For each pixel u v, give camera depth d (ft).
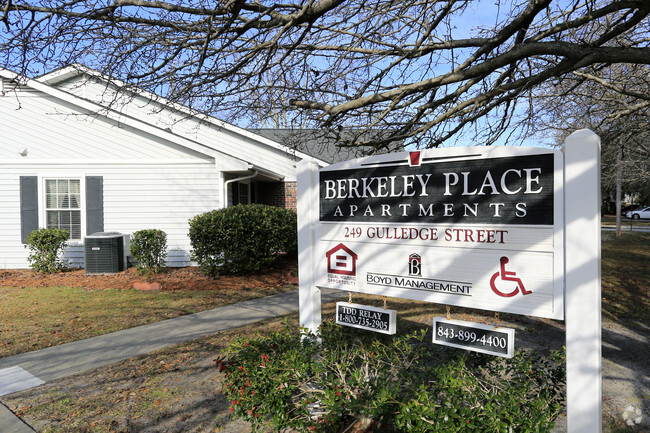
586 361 8.06
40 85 39.22
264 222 35.37
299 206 13.37
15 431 12.07
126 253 39.06
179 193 40.93
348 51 16.42
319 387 11.21
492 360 11.30
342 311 12.34
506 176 9.41
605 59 14.14
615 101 23.41
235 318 23.82
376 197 11.63
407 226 11.00
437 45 16.11
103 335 20.92
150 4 14.26
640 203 175.52
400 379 10.57
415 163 10.85
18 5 14.21
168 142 40.75
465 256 10.01
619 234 76.95
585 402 8.04
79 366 16.90
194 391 14.55
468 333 9.82
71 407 13.48
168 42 16.17
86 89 46.85
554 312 8.71
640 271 39.06
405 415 8.41
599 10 14.40
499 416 8.11
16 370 16.60
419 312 24.61
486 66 14.80
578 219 8.19
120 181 40.65
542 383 10.43
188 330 21.58
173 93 17.21
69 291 31.60
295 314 24.54
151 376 15.84
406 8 16.01
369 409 8.95
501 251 9.45
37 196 40.19
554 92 24.98
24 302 28.09
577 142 8.20
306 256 13.15
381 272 11.53
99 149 40.57
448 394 9.02
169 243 40.86
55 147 40.29
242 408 10.54
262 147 51.85
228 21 14.21
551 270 8.79
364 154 20.33
